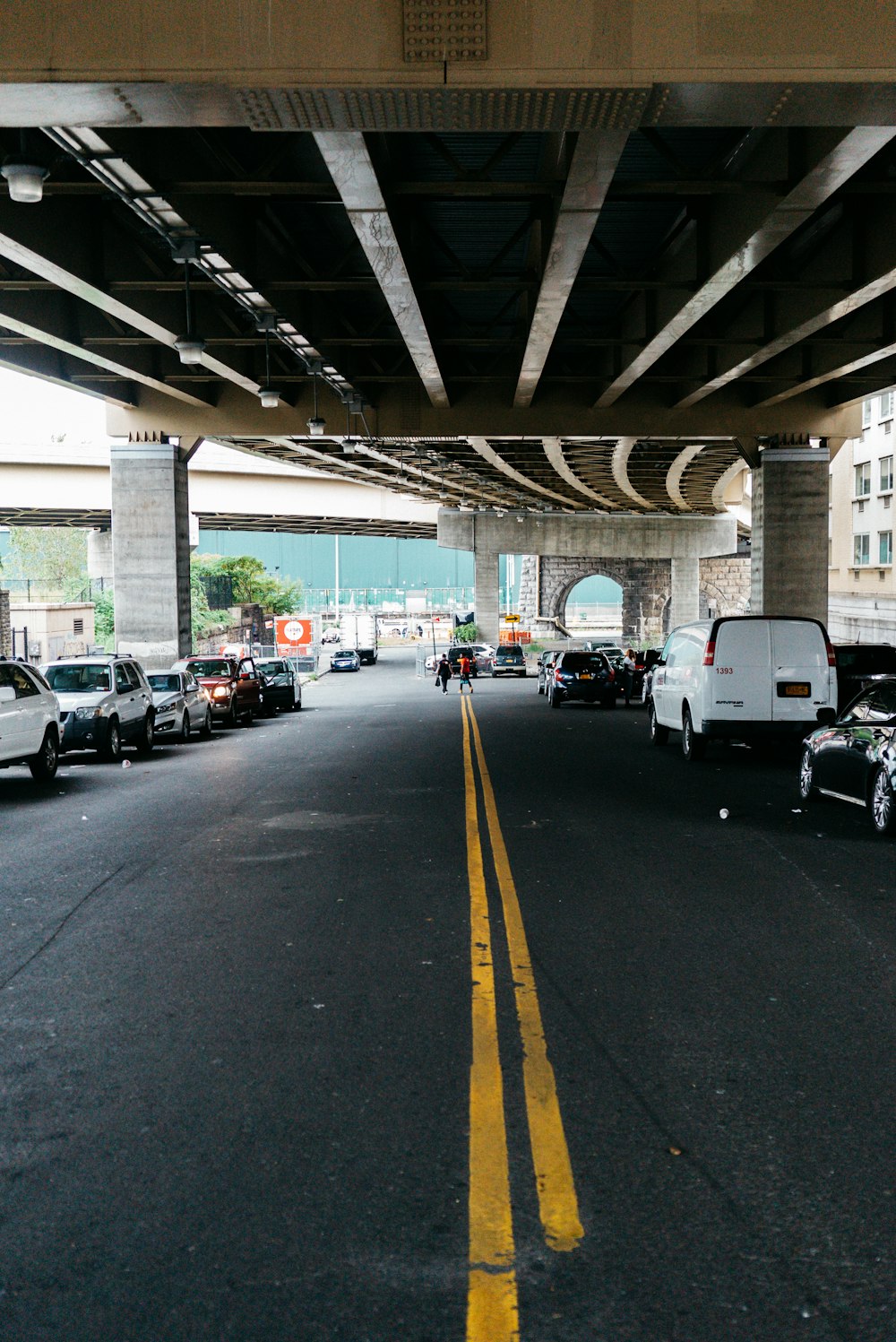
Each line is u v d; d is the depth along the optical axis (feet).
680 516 258.57
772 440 109.50
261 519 232.53
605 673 115.03
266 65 27.61
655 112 29.14
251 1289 11.32
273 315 62.23
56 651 183.21
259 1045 18.15
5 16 27.63
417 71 27.53
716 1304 11.03
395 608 523.70
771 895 28.48
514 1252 11.96
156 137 42.29
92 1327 10.72
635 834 37.45
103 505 177.47
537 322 63.98
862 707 41.70
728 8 27.55
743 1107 15.70
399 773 55.93
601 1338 10.51
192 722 84.07
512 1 27.53
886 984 21.24
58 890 29.76
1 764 51.49
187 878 31.09
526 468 159.12
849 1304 11.03
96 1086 16.57
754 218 47.67
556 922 25.81
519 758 62.69
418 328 66.49
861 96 28.40
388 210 44.83
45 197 50.31
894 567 135.54
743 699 57.00
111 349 77.46
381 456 135.23
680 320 63.72
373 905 27.61
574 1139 14.69
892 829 36.35
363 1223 12.58
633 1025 19.04
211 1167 13.94
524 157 48.78
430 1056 17.63
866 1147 14.46
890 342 71.46
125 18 27.58
